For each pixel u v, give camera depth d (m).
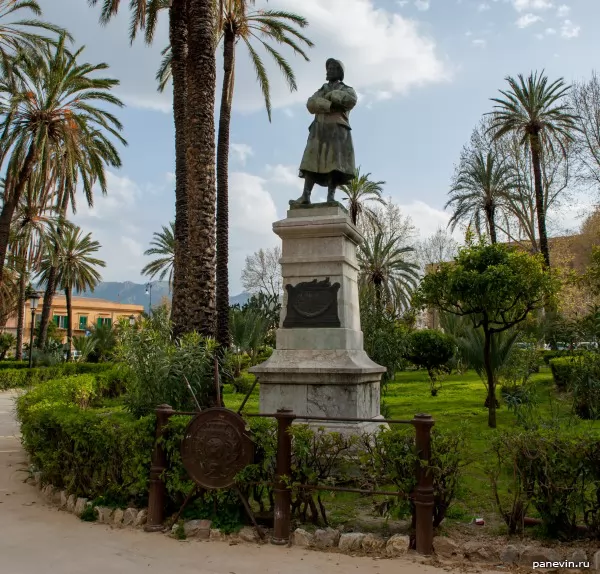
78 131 22.23
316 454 5.29
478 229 29.64
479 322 12.72
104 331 34.56
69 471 6.20
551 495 4.60
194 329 11.60
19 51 20.47
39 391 10.21
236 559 4.50
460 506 5.66
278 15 20.66
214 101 12.29
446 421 11.65
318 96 8.80
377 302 14.95
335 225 8.01
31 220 28.34
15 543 4.92
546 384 17.25
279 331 8.07
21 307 35.91
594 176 28.08
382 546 4.66
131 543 4.89
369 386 8.01
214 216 12.09
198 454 5.12
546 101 27.17
